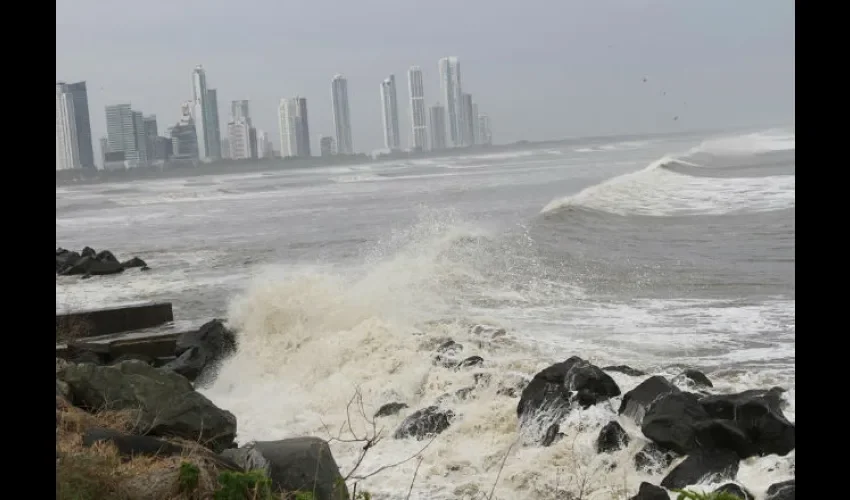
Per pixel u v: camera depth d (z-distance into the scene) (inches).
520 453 281.3
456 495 255.6
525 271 661.3
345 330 485.4
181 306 660.7
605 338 445.1
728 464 247.6
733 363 382.9
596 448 270.4
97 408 255.9
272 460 205.5
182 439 232.5
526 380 344.8
